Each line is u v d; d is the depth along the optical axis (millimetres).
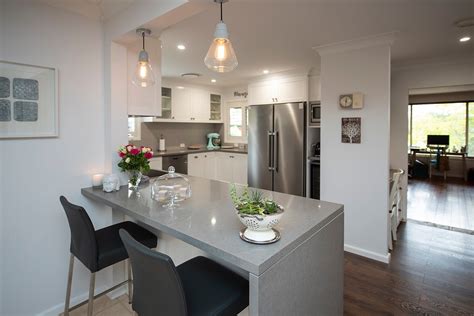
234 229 1302
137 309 1161
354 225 2979
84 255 1560
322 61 3080
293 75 4215
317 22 2311
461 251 3031
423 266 2705
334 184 3078
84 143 2061
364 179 2883
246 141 5566
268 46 2959
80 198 2064
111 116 2100
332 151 3068
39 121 1834
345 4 1990
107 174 2100
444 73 3541
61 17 1906
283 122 4289
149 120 4801
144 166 2127
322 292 1473
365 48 2785
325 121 3098
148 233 1796
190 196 1938
